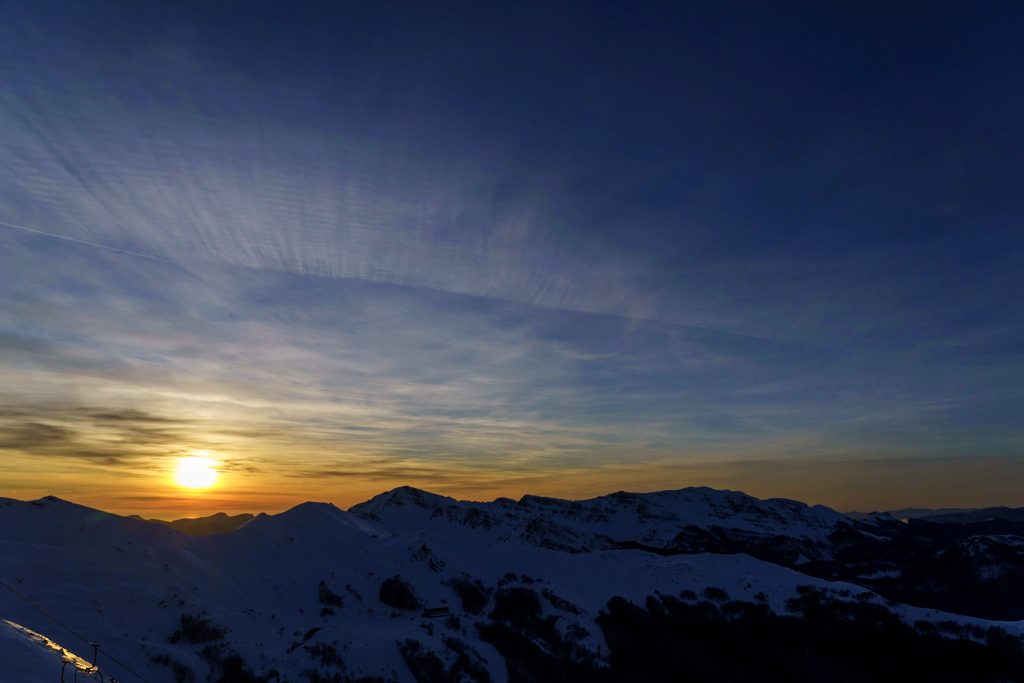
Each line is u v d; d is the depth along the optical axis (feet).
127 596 367.86
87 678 109.40
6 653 99.96
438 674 353.51
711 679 447.83
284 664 329.72
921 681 447.01
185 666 303.68
